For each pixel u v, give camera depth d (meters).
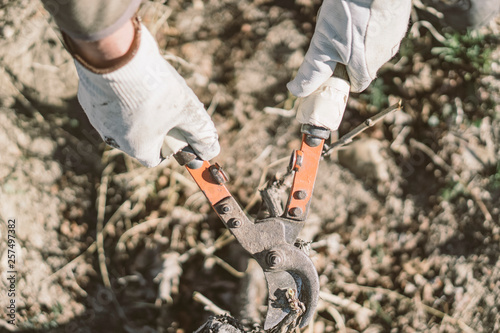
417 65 1.25
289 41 1.28
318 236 1.19
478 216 1.19
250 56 1.28
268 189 0.90
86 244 1.20
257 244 0.86
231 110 1.26
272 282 0.87
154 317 1.16
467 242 1.19
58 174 1.21
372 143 1.21
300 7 1.31
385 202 1.20
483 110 1.23
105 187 1.22
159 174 1.23
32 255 1.16
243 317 1.12
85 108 0.79
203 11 1.31
